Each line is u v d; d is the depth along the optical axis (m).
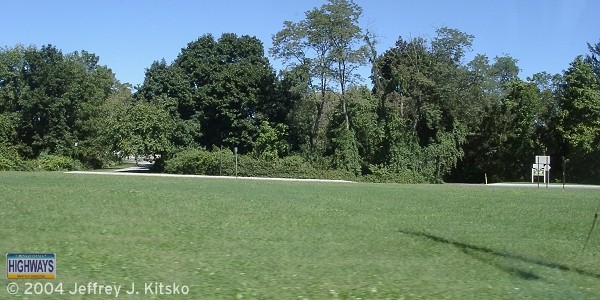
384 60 68.25
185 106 75.81
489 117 71.62
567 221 21.23
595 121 65.50
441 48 65.31
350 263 12.30
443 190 39.34
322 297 9.31
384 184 50.72
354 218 20.44
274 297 9.21
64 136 71.69
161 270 10.91
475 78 64.75
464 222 20.33
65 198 23.19
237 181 45.78
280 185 40.72
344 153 64.31
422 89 65.00
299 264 11.98
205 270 11.03
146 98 76.75
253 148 72.75
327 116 70.94
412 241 15.66
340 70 66.12
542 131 71.94
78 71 73.69
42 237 14.14
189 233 15.80
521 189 43.41
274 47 65.88
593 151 64.44
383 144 65.88
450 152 65.00
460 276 11.34
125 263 11.45
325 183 48.09
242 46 82.38
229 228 17.02
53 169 65.88
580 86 67.12
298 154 69.31
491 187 47.09
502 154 71.81
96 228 15.94
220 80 74.00
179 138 72.62
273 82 74.81
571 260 13.70
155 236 15.04
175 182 39.69
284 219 19.50
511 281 11.04
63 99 71.00
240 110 74.44
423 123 67.88
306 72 65.31
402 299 9.34
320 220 19.61
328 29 64.31
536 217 22.36
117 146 69.25
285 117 74.44
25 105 69.94
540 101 71.75
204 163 63.91
